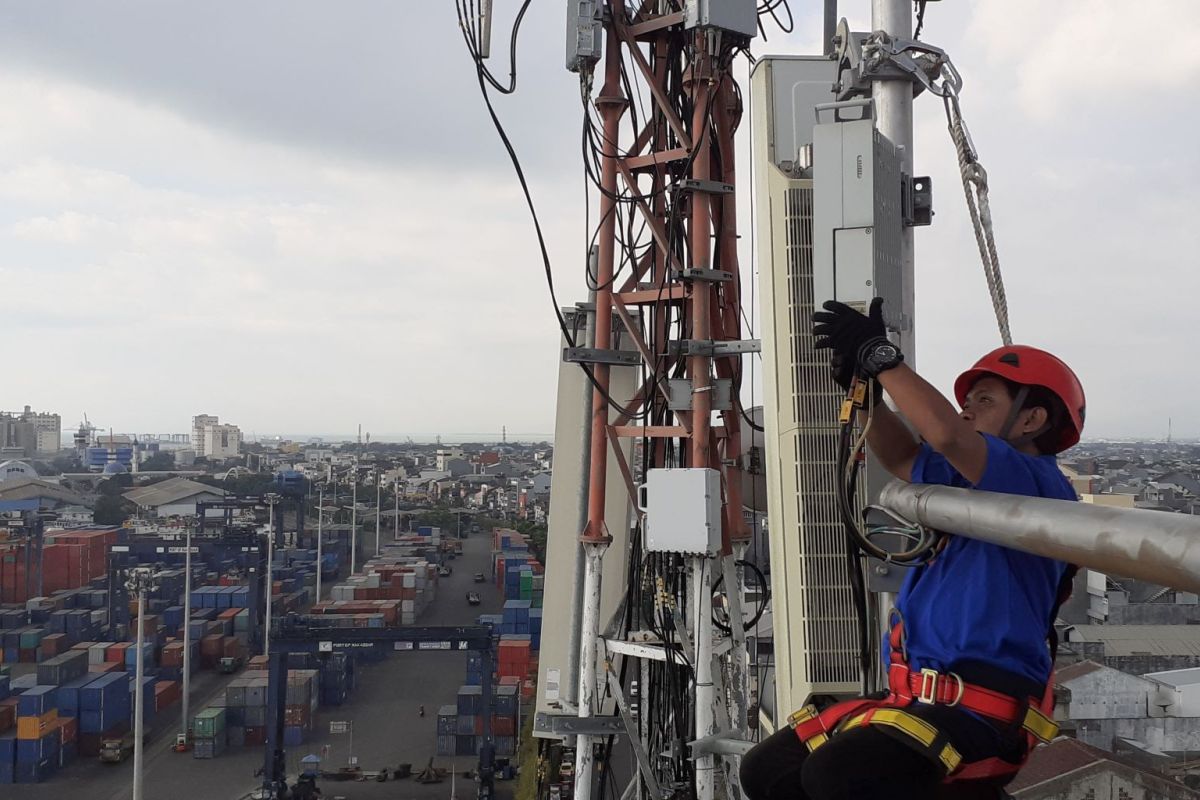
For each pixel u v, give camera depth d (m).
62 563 115.31
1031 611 2.45
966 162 3.71
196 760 64.50
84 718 65.75
